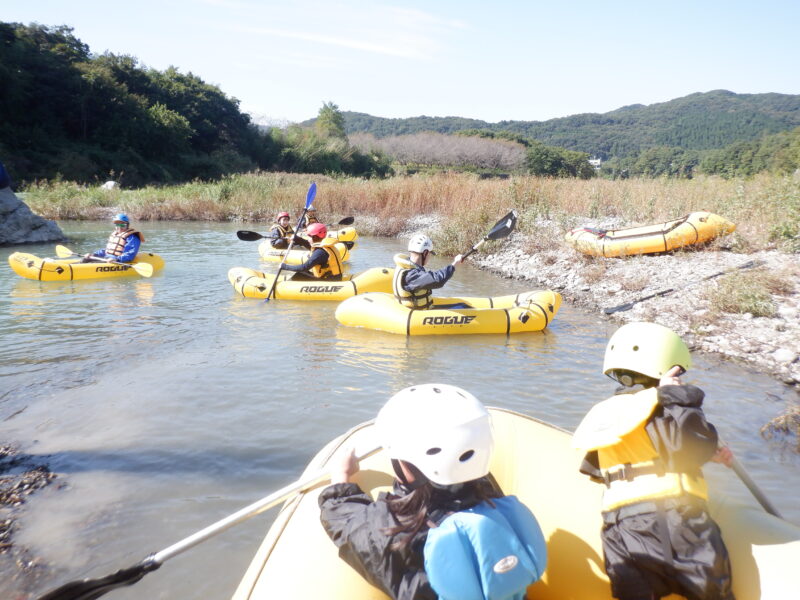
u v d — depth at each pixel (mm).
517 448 2605
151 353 5891
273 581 2008
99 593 2105
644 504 1919
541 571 1830
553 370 5609
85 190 24391
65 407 4562
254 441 4051
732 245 9516
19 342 6184
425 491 1798
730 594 1867
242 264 11469
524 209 14633
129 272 9961
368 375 5387
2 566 2793
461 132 84312
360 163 58094
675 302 7723
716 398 4949
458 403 1828
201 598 2619
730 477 3635
